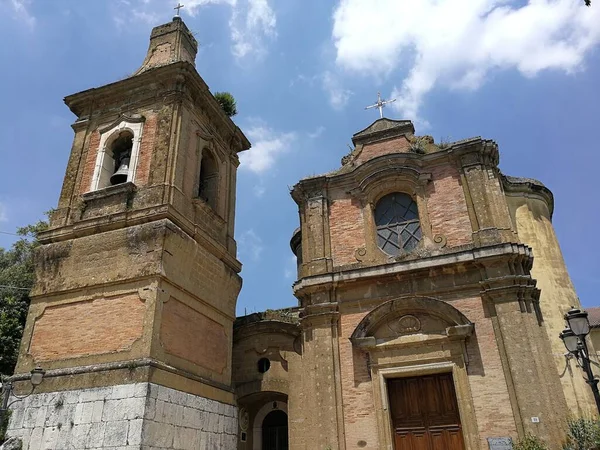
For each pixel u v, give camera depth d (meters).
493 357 15.27
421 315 16.52
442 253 17.23
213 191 21.06
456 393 15.23
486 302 16.03
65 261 17.02
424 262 16.95
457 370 15.41
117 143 20.05
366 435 15.62
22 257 27.14
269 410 20.92
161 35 23.39
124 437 13.19
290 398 18.53
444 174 18.69
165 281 15.88
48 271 17.08
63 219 18.17
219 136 22.28
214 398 16.91
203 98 20.86
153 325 14.80
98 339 15.28
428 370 15.77
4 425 14.37
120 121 19.83
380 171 19.23
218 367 17.94
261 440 20.61
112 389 13.97
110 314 15.55
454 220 17.80
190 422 15.26
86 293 16.25
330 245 19.00
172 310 15.94
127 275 15.87
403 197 19.31
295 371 18.95
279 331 19.95
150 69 20.06
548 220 20.11
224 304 19.20
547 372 14.71
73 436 13.70
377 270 17.42
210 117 21.66
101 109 20.72
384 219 19.16
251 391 19.23
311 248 19.09
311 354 17.27
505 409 14.55
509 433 14.24
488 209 17.39
